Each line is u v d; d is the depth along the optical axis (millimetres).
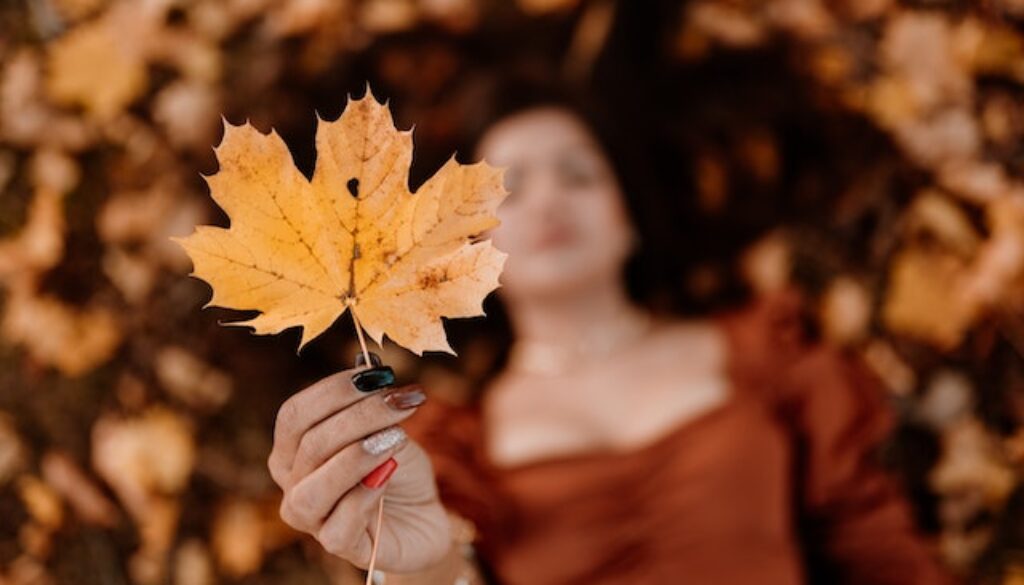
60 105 1265
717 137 1566
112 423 1312
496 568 1122
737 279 1547
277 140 643
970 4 1304
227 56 1322
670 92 1580
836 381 1246
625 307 1331
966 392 1405
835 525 1216
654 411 1222
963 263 1389
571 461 1175
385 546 755
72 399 1303
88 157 1292
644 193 1415
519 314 1337
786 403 1245
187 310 1361
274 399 1424
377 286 656
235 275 645
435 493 786
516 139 1282
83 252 1300
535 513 1154
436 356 1499
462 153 1354
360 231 654
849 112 1449
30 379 1288
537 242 1248
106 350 1313
